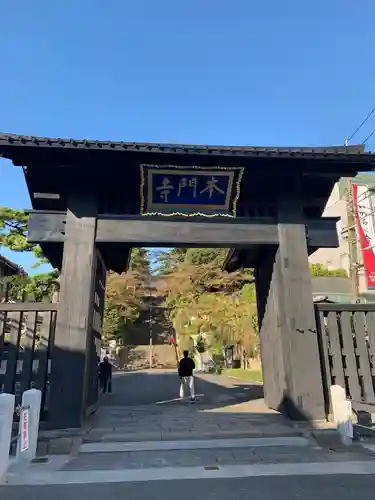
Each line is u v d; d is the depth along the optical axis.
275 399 9.73
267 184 9.45
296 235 9.11
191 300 34.16
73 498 4.56
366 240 22.11
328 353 8.85
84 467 5.69
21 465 5.62
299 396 8.09
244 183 9.32
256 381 20.34
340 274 30.94
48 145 7.68
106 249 10.16
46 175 8.68
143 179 8.59
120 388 17.88
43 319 8.21
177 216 8.97
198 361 37.31
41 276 20.12
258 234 9.12
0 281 20.67
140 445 6.63
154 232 8.77
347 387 8.71
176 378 24.41
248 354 29.55
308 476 5.27
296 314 8.62
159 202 8.90
